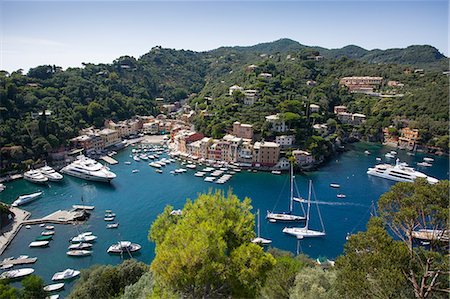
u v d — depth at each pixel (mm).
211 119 187750
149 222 92375
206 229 22703
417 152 186625
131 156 168375
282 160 147125
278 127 167375
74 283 63781
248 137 164375
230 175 137500
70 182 126750
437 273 22188
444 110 193750
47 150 142500
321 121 196000
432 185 25734
